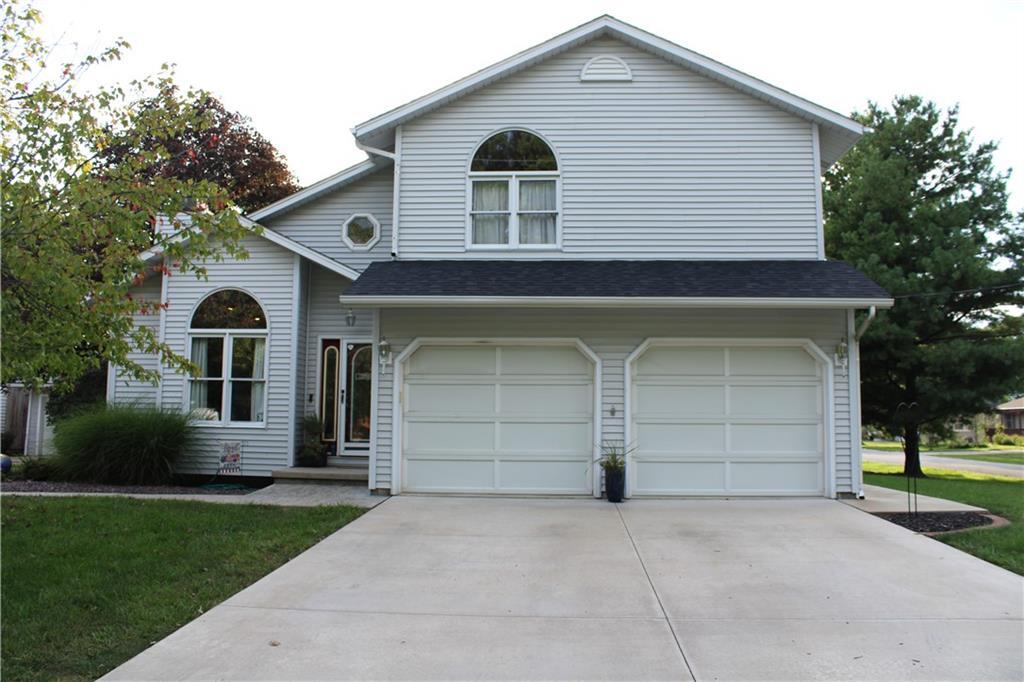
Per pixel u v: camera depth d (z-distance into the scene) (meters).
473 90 11.14
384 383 10.42
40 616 5.12
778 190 10.89
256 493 10.43
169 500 9.52
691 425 10.26
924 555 7.03
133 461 11.20
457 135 11.16
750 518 8.78
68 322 6.19
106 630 4.89
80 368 6.50
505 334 10.36
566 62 11.19
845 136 11.08
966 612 5.37
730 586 6.01
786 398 10.27
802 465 10.21
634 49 11.16
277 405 11.92
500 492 10.27
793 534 7.93
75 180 6.27
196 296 12.15
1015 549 7.15
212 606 5.45
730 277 10.05
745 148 10.95
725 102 11.02
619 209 10.96
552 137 11.09
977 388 18.17
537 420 10.34
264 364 12.02
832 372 10.18
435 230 11.06
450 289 9.63
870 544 7.47
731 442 10.23
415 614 5.31
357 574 6.33
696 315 10.24
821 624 5.12
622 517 8.83
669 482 10.20
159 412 11.63
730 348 10.33
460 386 10.43
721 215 10.90
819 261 10.74
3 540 7.19
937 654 4.57
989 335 19.62
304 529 7.87
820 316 10.23
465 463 10.35
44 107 6.43
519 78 11.20
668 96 11.06
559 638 4.84
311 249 11.84
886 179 19.77
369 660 4.45
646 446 10.25
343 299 9.48
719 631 4.97
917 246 19.50
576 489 10.26
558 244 10.92
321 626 5.05
